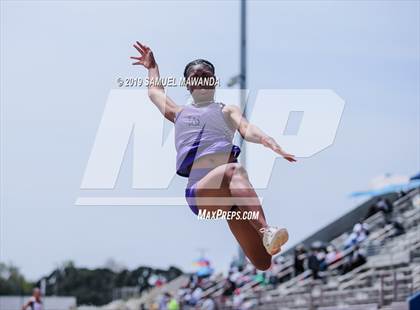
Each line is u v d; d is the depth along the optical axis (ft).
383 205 106.01
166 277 156.04
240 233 21.09
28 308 95.09
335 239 115.96
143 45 23.20
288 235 19.02
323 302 86.02
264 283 100.78
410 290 75.20
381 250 90.38
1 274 151.74
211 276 116.47
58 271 149.07
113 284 148.15
